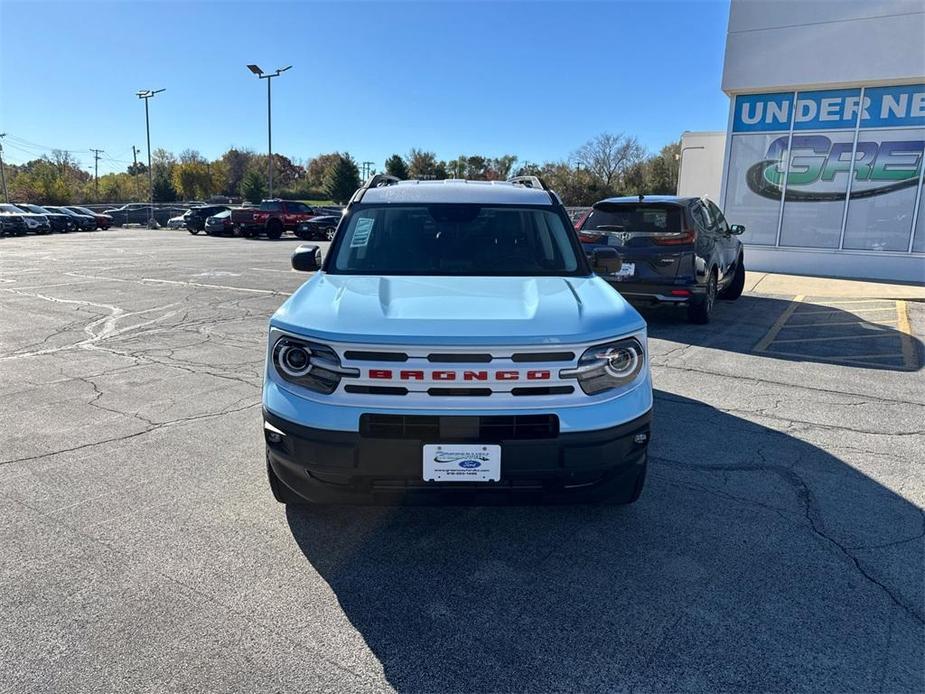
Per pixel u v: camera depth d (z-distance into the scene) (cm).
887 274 1377
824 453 438
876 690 226
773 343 770
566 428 282
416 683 230
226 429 477
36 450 436
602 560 309
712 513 355
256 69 3653
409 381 280
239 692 224
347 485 292
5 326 861
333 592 283
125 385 588
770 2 1378
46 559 304
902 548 319
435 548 320
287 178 10231
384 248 415
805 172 1440
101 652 242
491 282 368
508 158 6919
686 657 243
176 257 1966
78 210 4228
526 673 235
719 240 921
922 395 569
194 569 298
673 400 552
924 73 1259
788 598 279
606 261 444
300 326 296
